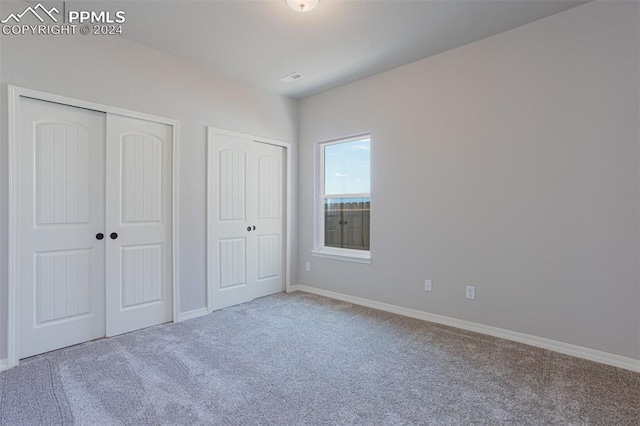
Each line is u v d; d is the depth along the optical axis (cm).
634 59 219
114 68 278
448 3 234
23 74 232
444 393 195
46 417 171
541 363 232
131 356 243
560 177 249
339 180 414
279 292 430
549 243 254
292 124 438
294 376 215
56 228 253
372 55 314
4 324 225
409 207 335
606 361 231
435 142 316
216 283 355
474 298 294
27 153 238
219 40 286
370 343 268
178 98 320
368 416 174
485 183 286
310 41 288
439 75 312
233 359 239
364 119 371
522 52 265
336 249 416
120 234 286
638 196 219
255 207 397
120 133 285
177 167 319
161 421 169
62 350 252
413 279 333
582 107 239
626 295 224
